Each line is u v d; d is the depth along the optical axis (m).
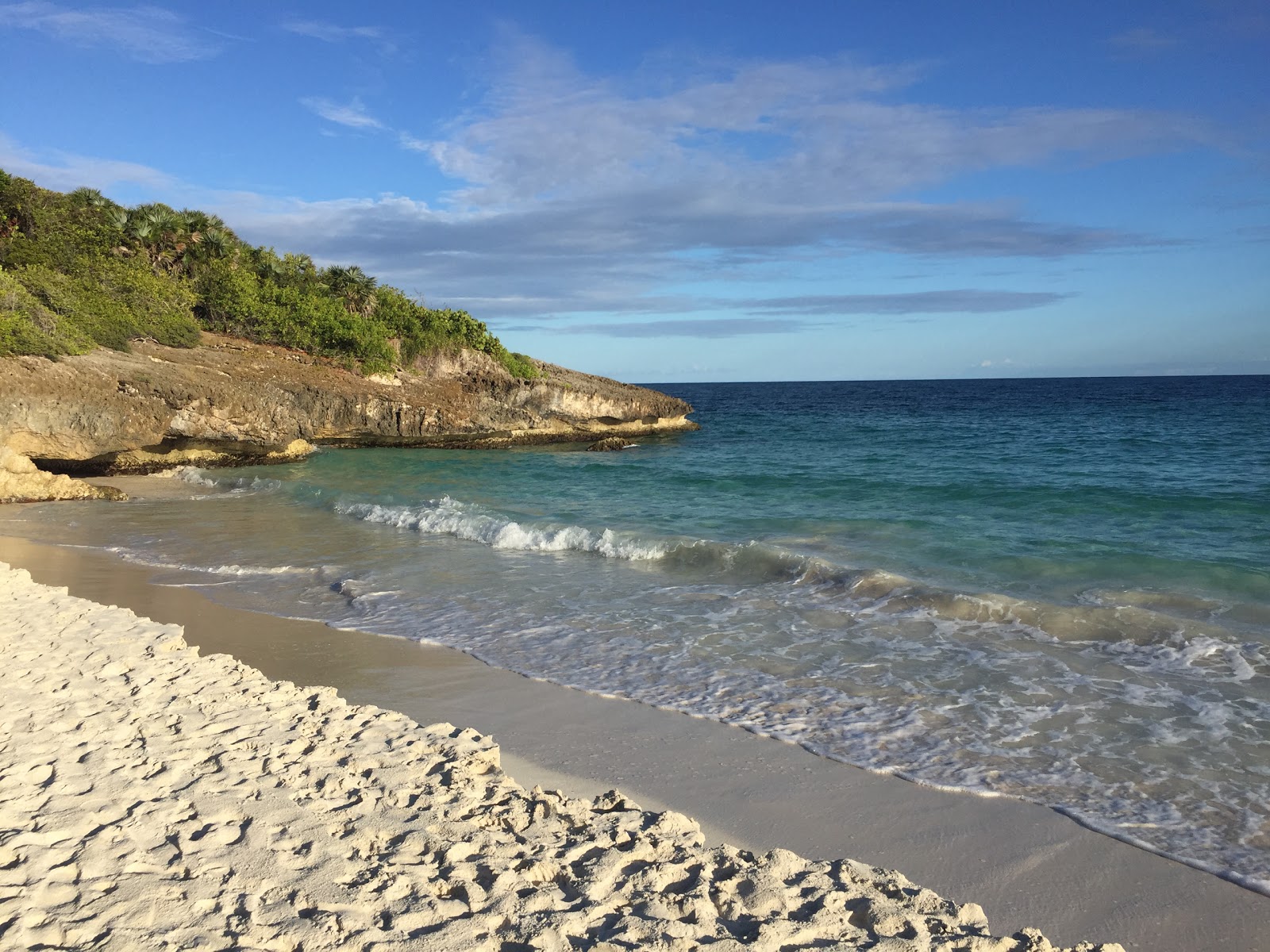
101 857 4.22
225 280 47.94
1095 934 4.71
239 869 4.18
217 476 30.16
